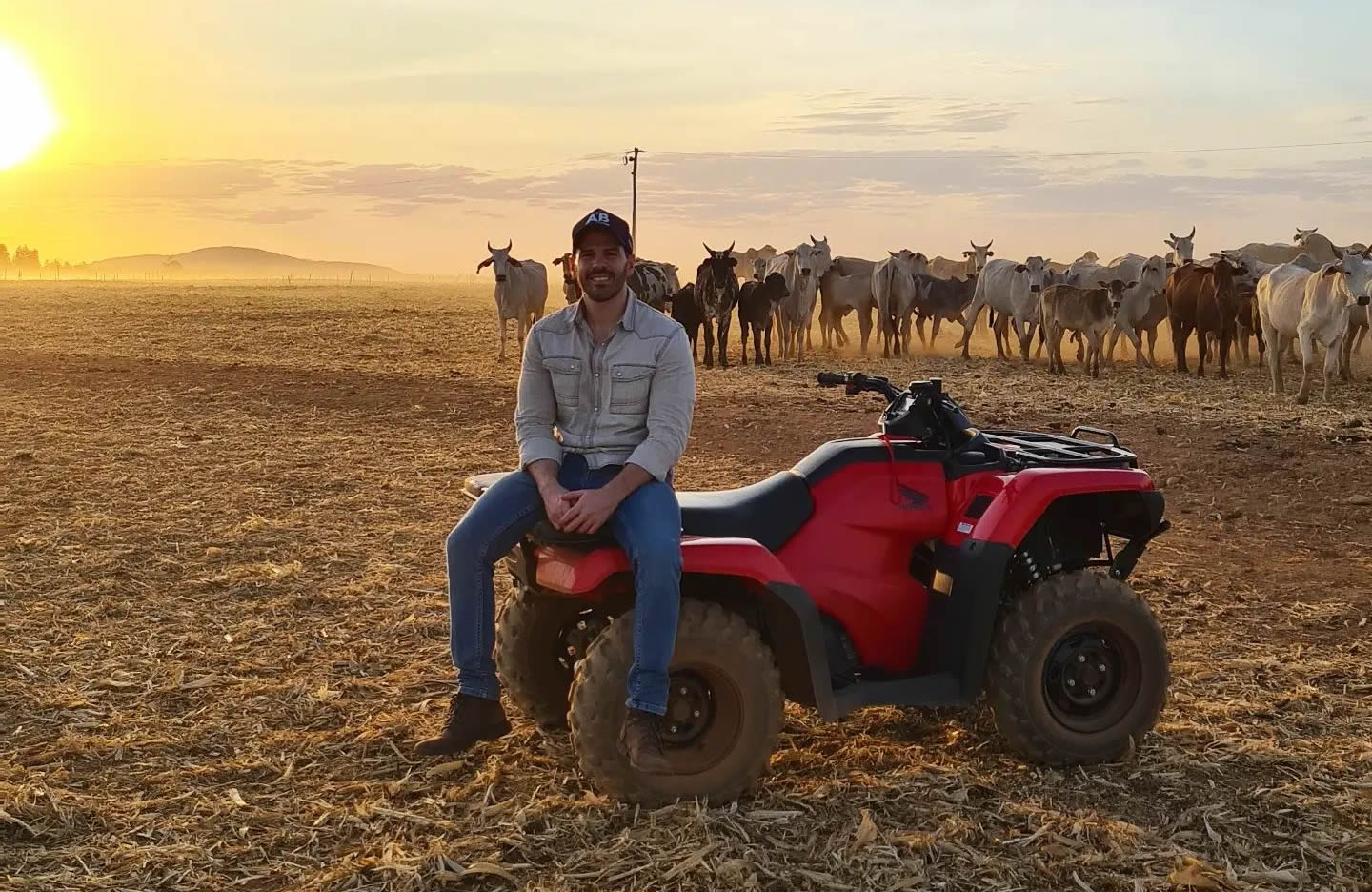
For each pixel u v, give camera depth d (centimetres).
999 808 393
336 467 1041
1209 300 1980
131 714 473
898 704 415
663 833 370
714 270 2211
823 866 354
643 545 370
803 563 427
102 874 346
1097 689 436
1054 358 2081
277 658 544
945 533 438
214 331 2856
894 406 452
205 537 765
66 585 653
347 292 6500
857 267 2808
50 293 5778
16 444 1151
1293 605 645
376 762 430
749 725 390
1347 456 1103
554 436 416
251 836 371
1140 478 440
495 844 363
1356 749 441
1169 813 393
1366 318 1791
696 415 1427
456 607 394
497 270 2170
